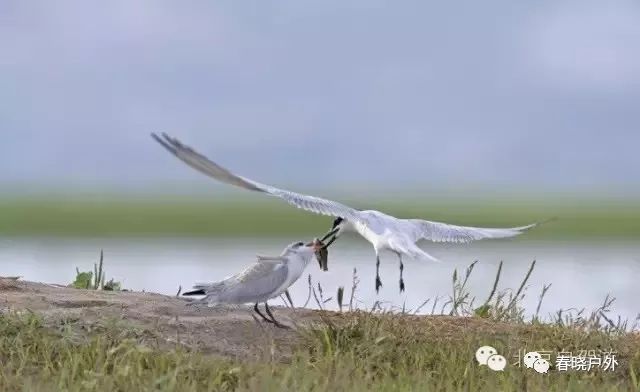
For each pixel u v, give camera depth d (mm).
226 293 13594
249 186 11375
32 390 11398
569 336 14555
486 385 12547
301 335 13953
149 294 15477
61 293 15062
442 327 14719
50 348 12828
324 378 12195
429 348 13656
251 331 14062
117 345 13133
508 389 12320
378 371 13055
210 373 12219
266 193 11562
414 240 14016
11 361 12453
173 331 13828
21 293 14844
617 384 12789
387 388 12008
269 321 14266
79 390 11586
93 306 14453
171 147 10742
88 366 12352
